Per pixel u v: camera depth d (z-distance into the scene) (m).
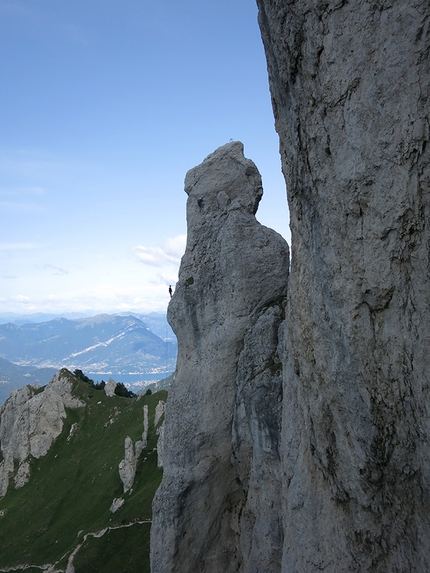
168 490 32.06
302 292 19.50
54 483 90.81
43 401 105.88
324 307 17.73
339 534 18.81
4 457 102.62
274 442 27.53
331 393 18.02
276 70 18.66
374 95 14.53
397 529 16.38
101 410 105.94
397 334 15.14
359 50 14.82
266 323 30.22
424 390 14.27
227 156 35.31
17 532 80.75
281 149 20.27
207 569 31.66
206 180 35.41
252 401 28.94
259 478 28.53
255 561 27.77
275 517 27.03
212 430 31.67
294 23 16.80
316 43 16.11
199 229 34.62
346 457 17.83
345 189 15.79
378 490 16.88
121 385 118.62
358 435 16.98
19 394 110.19
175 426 32.78
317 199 17.34
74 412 106.69
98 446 96.25
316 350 18.66
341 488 18.41
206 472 31.61
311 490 20.48
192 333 33.34
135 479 79.06
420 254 14.10
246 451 30.73
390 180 14.44
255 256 32.53
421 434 14.71
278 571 26.55
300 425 21.84
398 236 14.59
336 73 15.55
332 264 16.91
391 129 14.20
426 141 13.41
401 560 16.30
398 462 15.88
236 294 32.09
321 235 17.41
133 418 99.62
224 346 31.94
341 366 17.19
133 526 66.12
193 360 33.19
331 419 18.39
